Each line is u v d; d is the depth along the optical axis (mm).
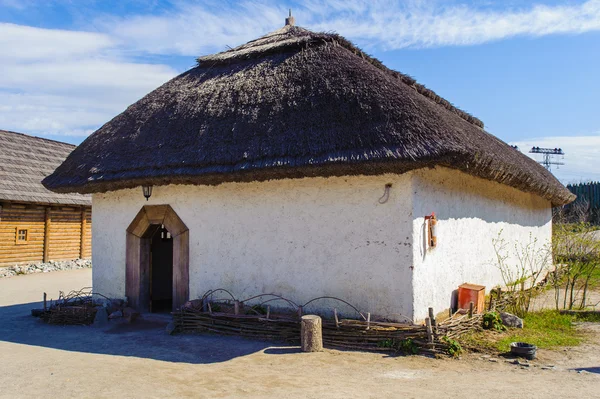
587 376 5336
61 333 8062
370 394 4727
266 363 5961
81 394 4918
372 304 6949
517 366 5742
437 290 7434
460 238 8445
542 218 14867
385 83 7543
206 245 8359
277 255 7734
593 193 25188
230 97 8727
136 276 9102
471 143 6969
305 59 8781
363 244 7070
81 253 20031
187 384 5191
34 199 17359
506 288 9844
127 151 8875
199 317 7734
